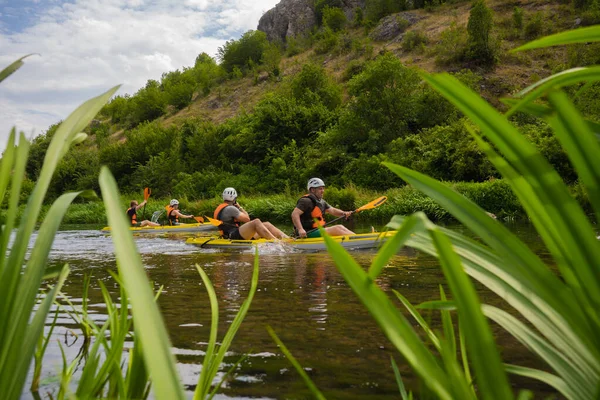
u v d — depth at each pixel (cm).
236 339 209
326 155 2328
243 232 809
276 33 6500
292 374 161
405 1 4722
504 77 3017
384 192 1908
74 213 2005
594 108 1363
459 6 4291
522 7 3847
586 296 45
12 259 46
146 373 85
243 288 355
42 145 3155
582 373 49
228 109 4703
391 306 40
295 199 1861
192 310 275
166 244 843
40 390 144
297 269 473
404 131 2298
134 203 1416
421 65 3434
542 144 1523
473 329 39
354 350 189
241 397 141
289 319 247
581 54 2867
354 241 706
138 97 5906
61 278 61
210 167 2978
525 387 144
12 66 44
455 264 37
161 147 3566
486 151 44
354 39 4422
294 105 2911
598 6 3334
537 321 51
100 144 4712
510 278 54
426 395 79
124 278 31
